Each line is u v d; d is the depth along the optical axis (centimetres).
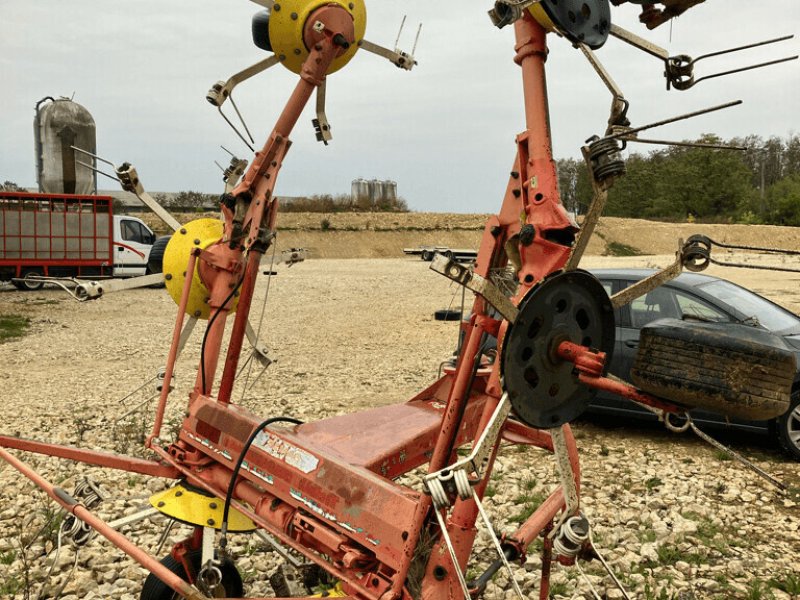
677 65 276
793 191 8575
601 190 245
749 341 253
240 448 343
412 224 7475
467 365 271
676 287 791
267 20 414
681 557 504
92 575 495
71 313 2072
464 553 268
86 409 962
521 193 274
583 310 266
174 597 374
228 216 409
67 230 2464
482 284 228
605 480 663
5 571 496
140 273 2664
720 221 8681
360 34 414
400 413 377
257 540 539
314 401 995
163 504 356
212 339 401
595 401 804
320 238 6888
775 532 551
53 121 2694
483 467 239
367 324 1817
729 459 717
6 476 693
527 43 269
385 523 270
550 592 456
